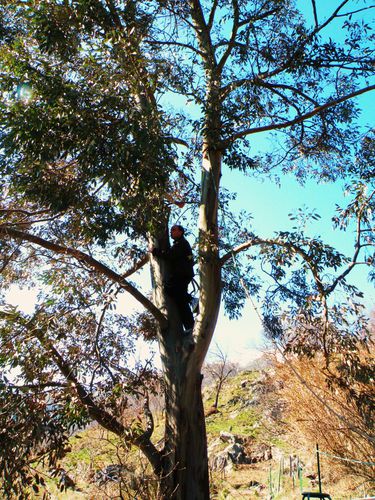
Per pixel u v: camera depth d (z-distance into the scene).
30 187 7.53
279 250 7.90
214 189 8.51
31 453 7.19
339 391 11.54
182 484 7.77
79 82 6.81
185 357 8.19
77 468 12.17
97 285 7.93
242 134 8.57
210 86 8.15
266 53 9.35
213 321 8.17
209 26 9.76
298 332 8.66
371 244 8.18
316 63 9.62
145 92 7.46
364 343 8.39
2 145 6.66
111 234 7.79
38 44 7.47
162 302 8.66
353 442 11.77
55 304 7.74
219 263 8.24
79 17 7.28
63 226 8.94
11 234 7.46
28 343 7.12
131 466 8.36
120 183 6.44
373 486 11.47
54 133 6.73
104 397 7.85
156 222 8.01
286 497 11.80
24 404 6.70
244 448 17.28
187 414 8.08
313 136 11.06
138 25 8.42
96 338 8.00
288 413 14.32
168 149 6.89
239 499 12.50
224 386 27.80
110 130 6.63
